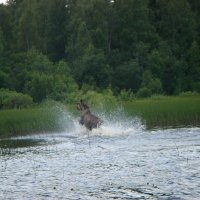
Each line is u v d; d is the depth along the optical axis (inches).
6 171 1675.7
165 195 1256.8
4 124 3250.5
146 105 3831.2
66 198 1275.8
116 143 2292.1
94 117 2901.1
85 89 6855.3
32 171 1656.0
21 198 1293.1
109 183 1419.8
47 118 3385.8
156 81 7588.6
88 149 2128.4
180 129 2861.7
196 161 1683.1
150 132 2733.8
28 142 2598.4
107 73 7662.4
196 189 1299.2
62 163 1781.5
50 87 6259.8
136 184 1390.3
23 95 5531.5
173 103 3909.9
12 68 7258.9
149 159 1766.7
